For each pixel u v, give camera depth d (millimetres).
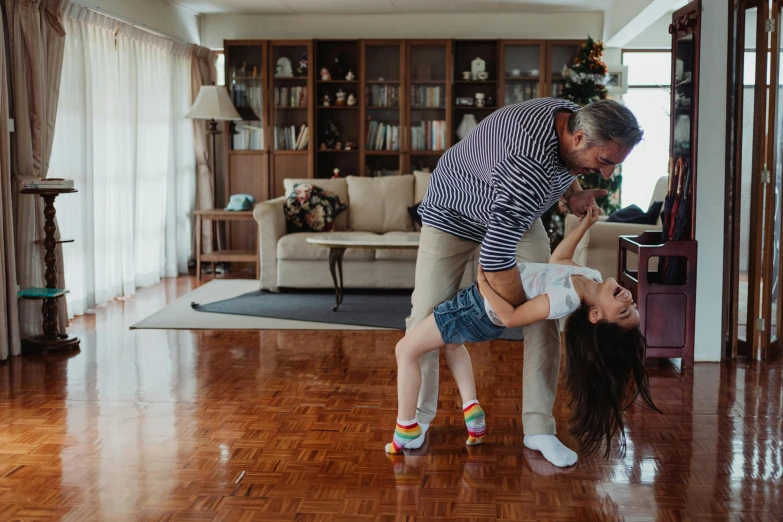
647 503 2592
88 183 5852
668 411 3572
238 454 3025
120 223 6547
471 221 2924
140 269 7141
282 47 8359
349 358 4551
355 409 3594
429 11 8406
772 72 4398
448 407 3629
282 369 4301
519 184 2520
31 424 3377
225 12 8469
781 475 2826
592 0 7863
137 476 2805
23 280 4863
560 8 8266
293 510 2531
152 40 7219
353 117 8531
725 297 4539
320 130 8523
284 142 8430
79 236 5793
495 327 2869
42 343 4695
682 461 2957
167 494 2652
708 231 4426
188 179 8203
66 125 5598
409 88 8414
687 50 4383
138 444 3133
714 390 3922
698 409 3602
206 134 8250
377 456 3010
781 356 4676
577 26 8516
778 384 4035
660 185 6039
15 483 2742
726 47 4305
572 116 2514
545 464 2926
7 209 4543
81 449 3076
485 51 8453
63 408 3605
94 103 6074
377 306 6137
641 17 6961
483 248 2602
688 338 4355
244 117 8398
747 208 4559
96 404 3666
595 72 7797
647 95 9117
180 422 3406
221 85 8508
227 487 2713
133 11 6812
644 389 2740
